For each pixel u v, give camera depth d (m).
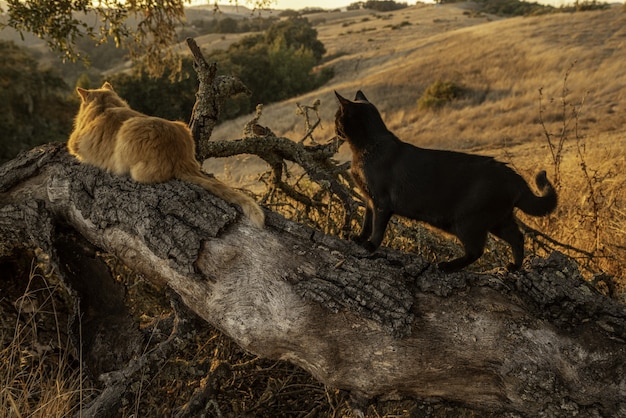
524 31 37.66
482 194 3.25
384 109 28.19
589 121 16.72
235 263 3.12
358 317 2.91
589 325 2.92
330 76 47.88
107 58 76.25
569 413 2.83
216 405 3.32
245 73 43.41
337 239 3.25
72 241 3.85
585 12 39.72
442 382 2.96
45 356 4.02
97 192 3.44
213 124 4.52
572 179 7.38
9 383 3.42
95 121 3.79
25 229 3.77
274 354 3.08
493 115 21.42
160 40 7.55
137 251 3.32
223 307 3.09
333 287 2.98
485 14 87.38
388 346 2.89
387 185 3.55
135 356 3.76
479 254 3.37
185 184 3.43
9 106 22.38
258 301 3.03
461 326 2.91
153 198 3.28
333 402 3.54
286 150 4.56
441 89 26.53
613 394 2.78
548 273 3.08
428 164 3.41
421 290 3.04
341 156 16.11
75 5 6.53
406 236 4.59
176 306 3.45
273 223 3.30
